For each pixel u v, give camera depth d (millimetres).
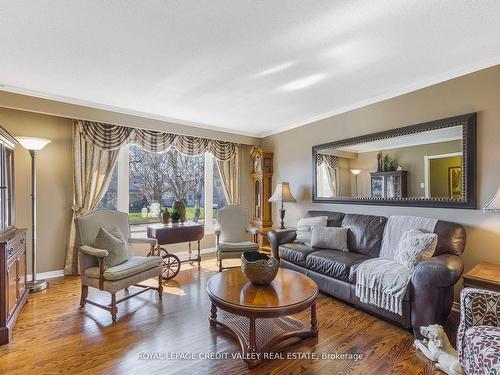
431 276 2018
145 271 2703
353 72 2643
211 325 2297
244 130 5055
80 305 2641
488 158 2453
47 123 3568
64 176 3678
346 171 3705
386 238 2945
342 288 2682
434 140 2818
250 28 1933
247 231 4121
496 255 2398
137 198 4363
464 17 1808
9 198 2910
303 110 3854
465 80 2592
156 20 1844
